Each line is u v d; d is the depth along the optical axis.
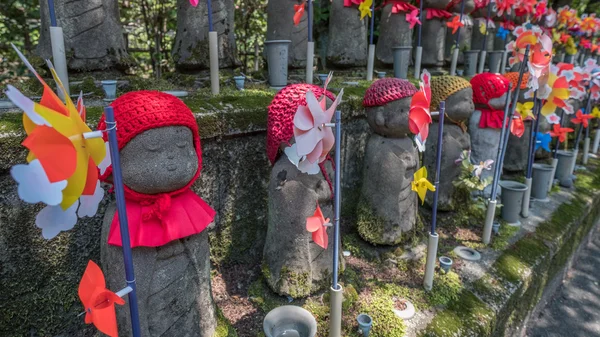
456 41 3.38
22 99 0.58
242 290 1.69
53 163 0.63
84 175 0.71
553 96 2.09
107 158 0.88
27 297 1.26
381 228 1.96
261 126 1.72
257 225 1.86
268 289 1.64
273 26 2.51
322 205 1.52
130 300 0.88
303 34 2.49
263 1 3.96
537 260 2.16
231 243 1.78
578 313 2.43
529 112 2.17
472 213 2.53
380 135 1.96
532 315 2.26
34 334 1.29
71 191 0.69
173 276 1.15
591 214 3.16
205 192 1.62
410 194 1.98
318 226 1.15
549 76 2.06
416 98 1.26
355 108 2.12
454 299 1.73
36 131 0.63
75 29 1.67
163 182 1.04
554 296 2.59
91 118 1.29
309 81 2.14
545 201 2.98
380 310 1.60
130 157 1.02
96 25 1.72
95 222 1.36
